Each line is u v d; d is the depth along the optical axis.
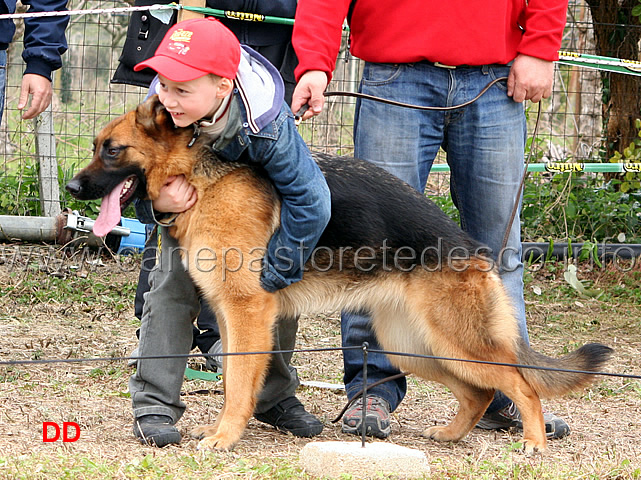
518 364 5.67
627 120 15.02
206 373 7.64
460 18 6.12
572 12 19.48
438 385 7.88
